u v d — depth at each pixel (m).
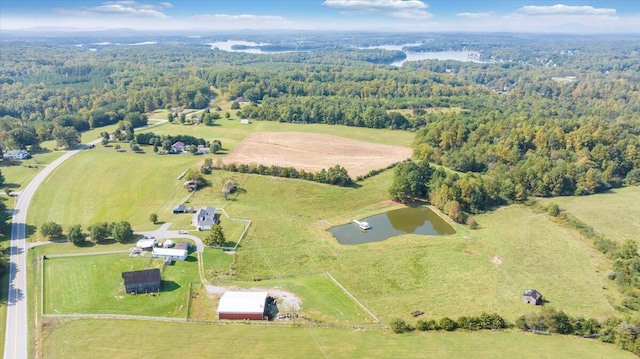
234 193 124.50
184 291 78.56
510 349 64.12
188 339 65.50
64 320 69.44
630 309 75.62
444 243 101.12
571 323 68.25
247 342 65.00
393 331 68.81
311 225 110.12
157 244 94.75
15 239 96.56
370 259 93.50
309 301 77.00
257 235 102.31
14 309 72.19
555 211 115.94
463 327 69.38
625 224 111.31
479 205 120.06
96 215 111.50
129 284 77.00
